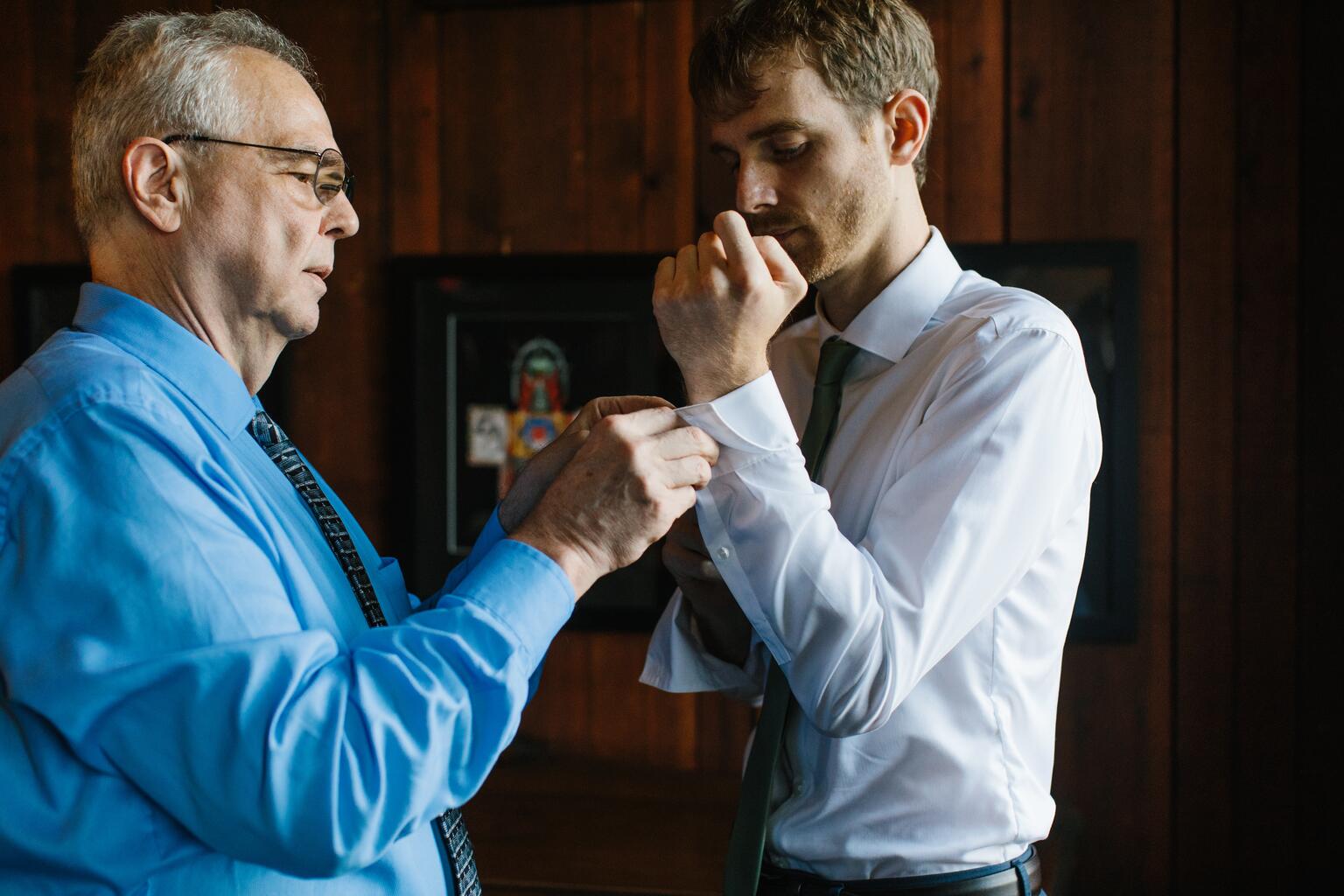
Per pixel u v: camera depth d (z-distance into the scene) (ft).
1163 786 7.11
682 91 7.52
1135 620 7.04
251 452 3.21
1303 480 6.91
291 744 2.51
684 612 4.24
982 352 3.53
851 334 3.97
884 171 3.71
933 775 3.56
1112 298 7.00
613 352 7.62
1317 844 6.92
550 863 6.06
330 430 7.95
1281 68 6.87
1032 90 7.13
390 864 3.02
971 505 3.33
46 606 2.57
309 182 3.18
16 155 8.07
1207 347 7.00
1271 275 6.92
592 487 3.02
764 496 3.19
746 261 3.03
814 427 3.94
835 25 3.51
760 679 4.19
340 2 7.80
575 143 7.66
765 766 3.67
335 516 3.42
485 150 7.74
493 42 7.71
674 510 3.07
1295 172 6.88
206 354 3.10
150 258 3.11
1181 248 7.01
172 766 2.54
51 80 8.02
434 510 7.78
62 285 7.97
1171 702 7.09
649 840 6.36
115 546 2.57
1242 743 7.01
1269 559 6.96
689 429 3.15
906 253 3.93
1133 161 7.05
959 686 3.58
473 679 2.78
